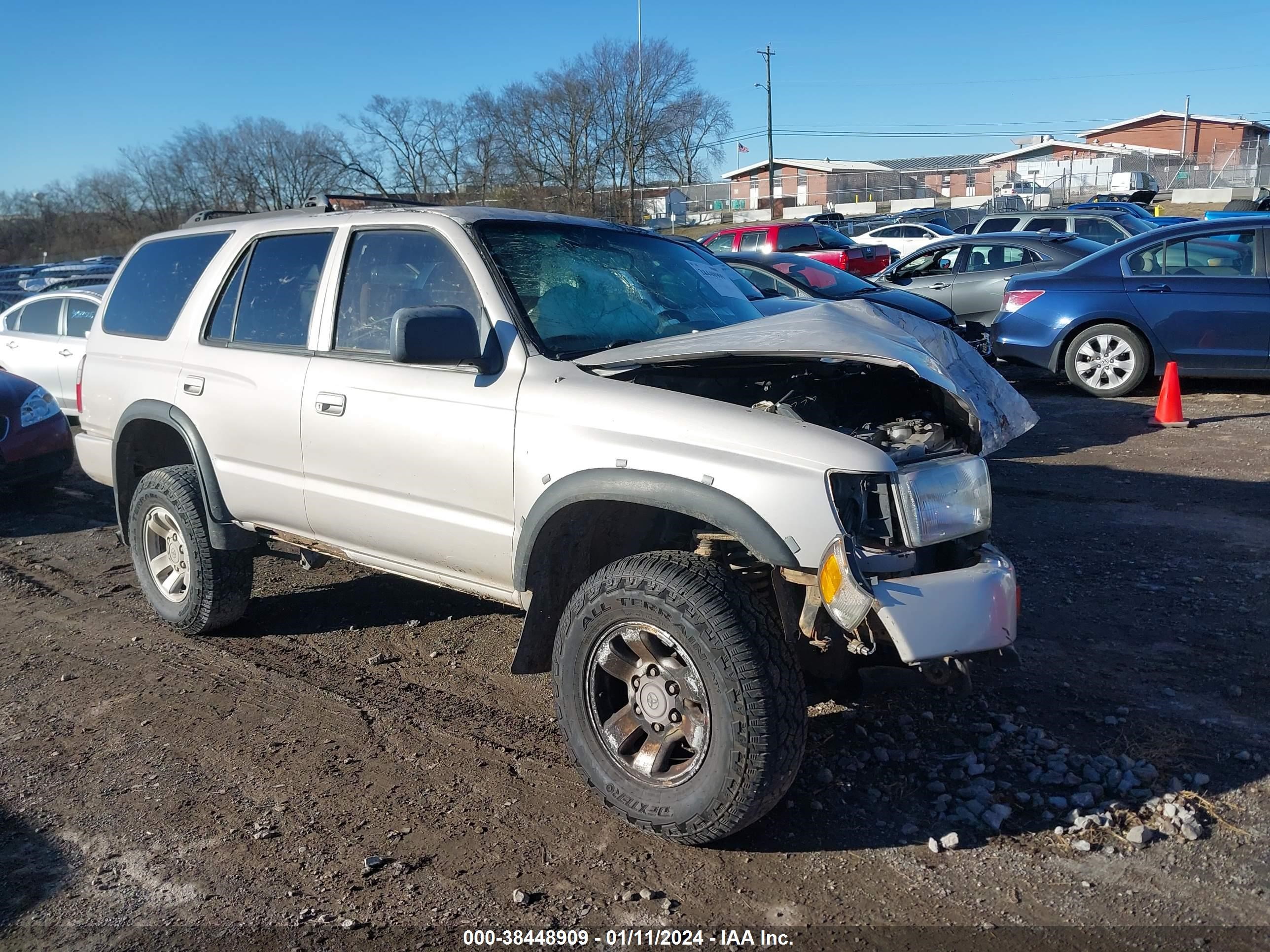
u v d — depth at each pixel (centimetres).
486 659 488
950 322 972
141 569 539
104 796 373
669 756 330
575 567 367
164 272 533
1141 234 1018
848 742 385
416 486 394
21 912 308
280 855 332
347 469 418
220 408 470
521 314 378
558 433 347
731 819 308
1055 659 452
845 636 323
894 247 2703
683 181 6047
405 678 470
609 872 317
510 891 310
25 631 549
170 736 418
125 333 541
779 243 2073
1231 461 759
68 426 841
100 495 873
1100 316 1007
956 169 6450
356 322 429
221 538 493
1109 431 885
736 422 318
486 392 371
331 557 462
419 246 413
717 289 461
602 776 337
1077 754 370
